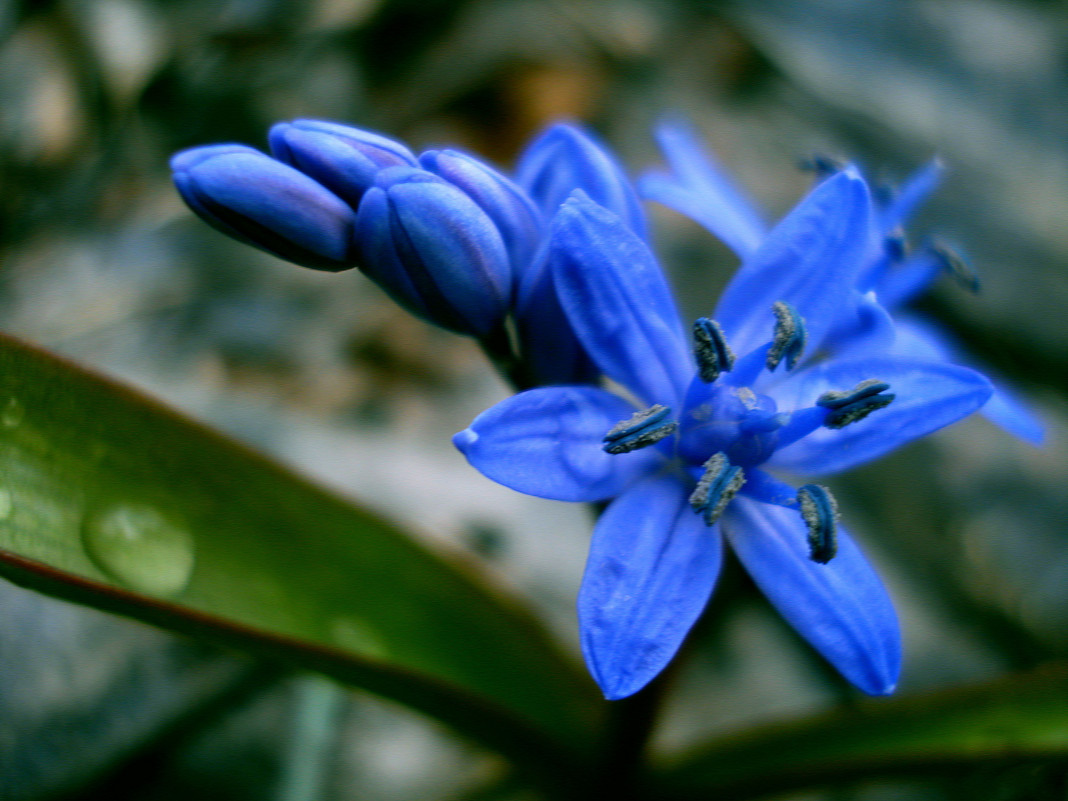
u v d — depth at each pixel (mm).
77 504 72
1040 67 155
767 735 81
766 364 69
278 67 133
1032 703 78
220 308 109
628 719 79
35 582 67
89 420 73
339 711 92
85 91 131
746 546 69
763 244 69
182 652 91
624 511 68
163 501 75
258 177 68
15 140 128
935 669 99
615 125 132
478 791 89
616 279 67
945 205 138
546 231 72
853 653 66
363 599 79
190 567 75
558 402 67
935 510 108
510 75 133
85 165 126
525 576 97
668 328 68
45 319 109
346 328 108
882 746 79
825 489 68
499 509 99
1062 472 112
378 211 68
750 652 97
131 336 107
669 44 144
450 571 81
